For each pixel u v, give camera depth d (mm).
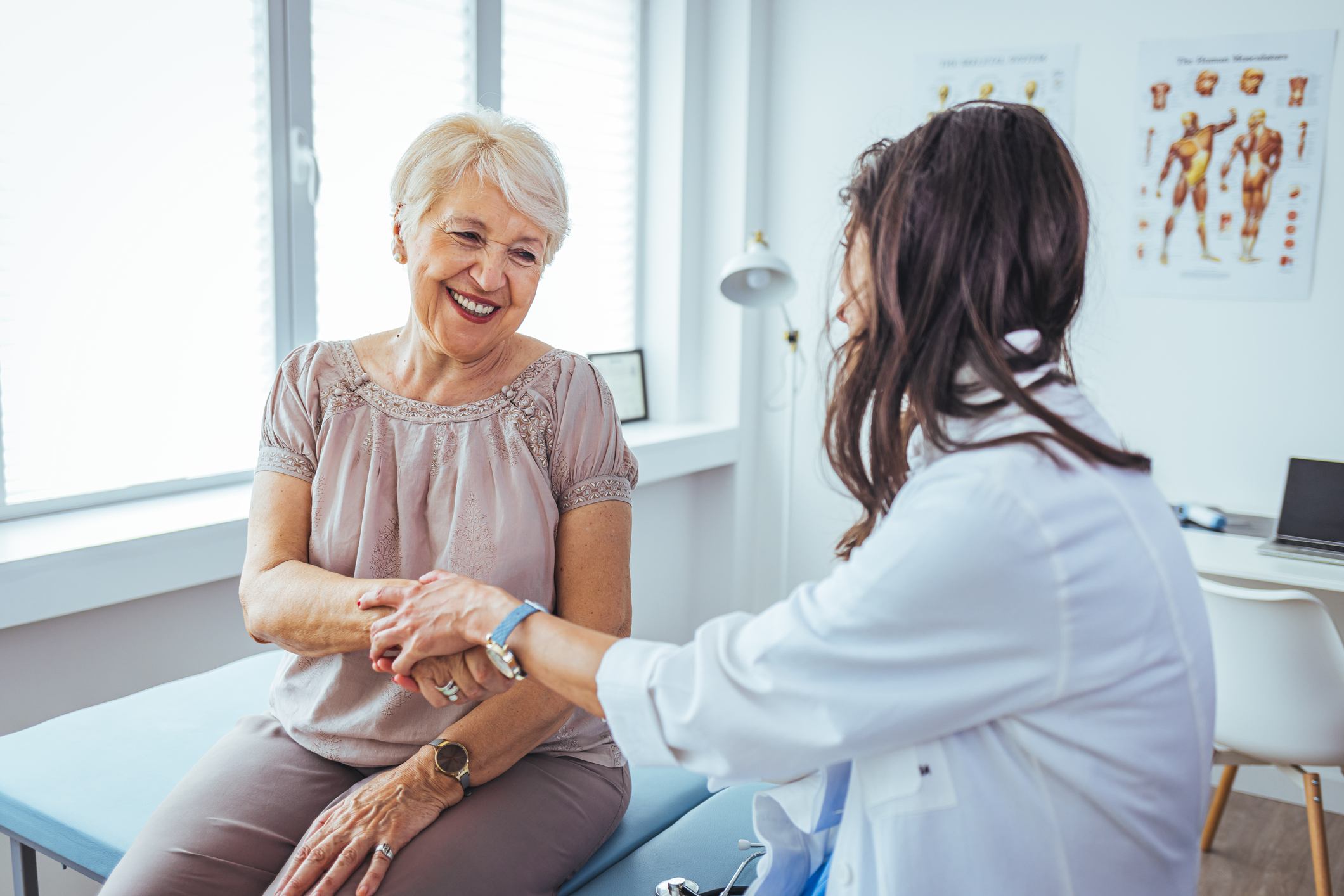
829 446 899
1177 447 2834
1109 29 2799
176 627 2002
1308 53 2566
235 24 2133
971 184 798
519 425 1305
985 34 2971
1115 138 2820
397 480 1289
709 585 3502
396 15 2461
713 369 3391
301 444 1321
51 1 1868
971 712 740
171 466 2148
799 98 3270
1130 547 732
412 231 1234
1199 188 2727
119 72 1971
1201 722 781
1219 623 1929
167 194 2066
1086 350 2898
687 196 3268
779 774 799
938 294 807
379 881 1060
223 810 1203
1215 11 2662
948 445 779
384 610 1127
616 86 3184
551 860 1176
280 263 2254
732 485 3391
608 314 3242
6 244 1866
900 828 781
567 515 1318
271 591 1235
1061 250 805
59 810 1325
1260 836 2490
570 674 902
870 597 732
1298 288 2645
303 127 2256
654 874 1283
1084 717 743
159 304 2084
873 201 854
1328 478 2352
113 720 1587
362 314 2461
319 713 1281
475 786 1204
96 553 1763
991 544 704
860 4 3141
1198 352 2779
